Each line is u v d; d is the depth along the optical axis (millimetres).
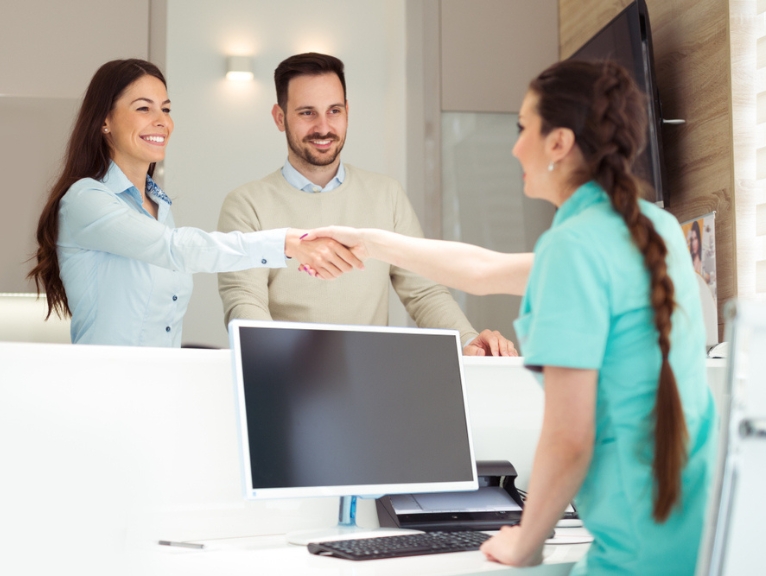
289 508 1608
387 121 4406
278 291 2537
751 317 943
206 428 1547
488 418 1820
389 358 1564
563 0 3949
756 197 2727
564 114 1227
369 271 2572
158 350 1507
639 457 1161
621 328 1173
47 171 3486
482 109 3895
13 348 1390
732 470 951
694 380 1223
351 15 4508
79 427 1433
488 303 3822
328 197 2658
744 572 973
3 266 3455
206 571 1201
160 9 3602
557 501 1158
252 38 4418
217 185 4352
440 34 3891
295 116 2598
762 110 2717
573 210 1244
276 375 1433
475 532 1484
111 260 2031
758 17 2768
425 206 3822
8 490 1375
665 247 1182
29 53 3494
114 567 1434
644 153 2936
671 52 3117
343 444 1471
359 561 1263
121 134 2076
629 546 1171
